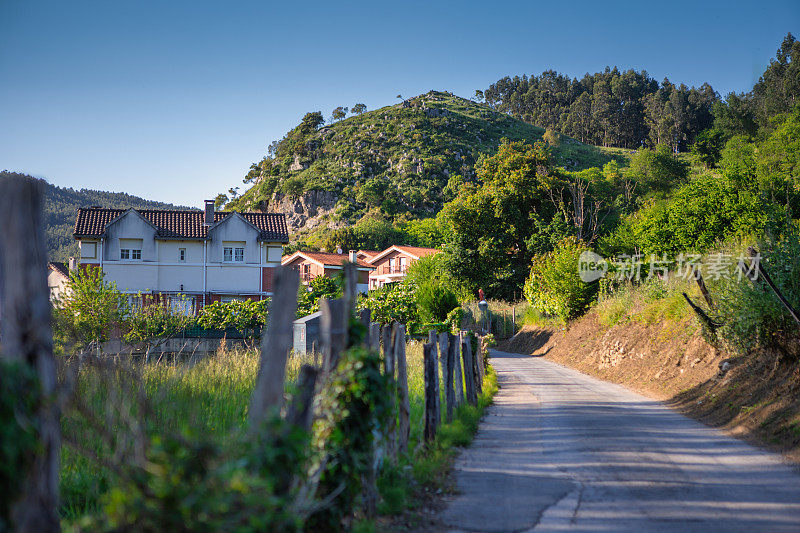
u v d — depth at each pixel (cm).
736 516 539
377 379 531
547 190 5006
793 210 2705
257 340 2698
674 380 1443
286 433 360
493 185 5197
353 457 505
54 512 291
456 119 17138
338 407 506
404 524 531
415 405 1088
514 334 3903
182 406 730
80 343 2036
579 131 18350
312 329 2098
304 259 6900
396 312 3070
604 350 2112
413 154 14725
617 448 829
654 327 1850
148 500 291
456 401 1182
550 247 4612
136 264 4259
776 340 1116
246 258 4475
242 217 4525
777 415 912
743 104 9938
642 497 603
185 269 4362
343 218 12975
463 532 509
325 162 15725
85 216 4347
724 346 1339
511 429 1002
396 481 642
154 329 2492
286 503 347
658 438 897
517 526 523
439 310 3025
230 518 301
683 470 709
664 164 8294
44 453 284
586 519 539
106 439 343
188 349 2548
